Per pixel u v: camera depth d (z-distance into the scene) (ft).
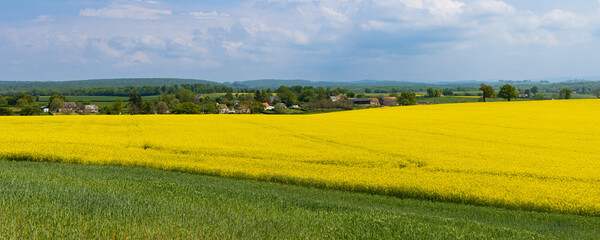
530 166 75.61
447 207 53.42
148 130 116.57
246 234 31.32
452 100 477.36
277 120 152.46
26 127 117.29
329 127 131.23
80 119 139.85
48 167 68.03
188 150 84.17
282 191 58.34
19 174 52.21
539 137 112.37
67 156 74.13
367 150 90.17
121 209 34.99
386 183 60.80
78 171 64.39
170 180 61.21
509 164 77.00
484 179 65.26
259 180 65.36
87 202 36.58
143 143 90.63
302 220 37.93
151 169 69.87
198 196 45.55
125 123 132.36
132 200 39.06
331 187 61.52
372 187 59.82
